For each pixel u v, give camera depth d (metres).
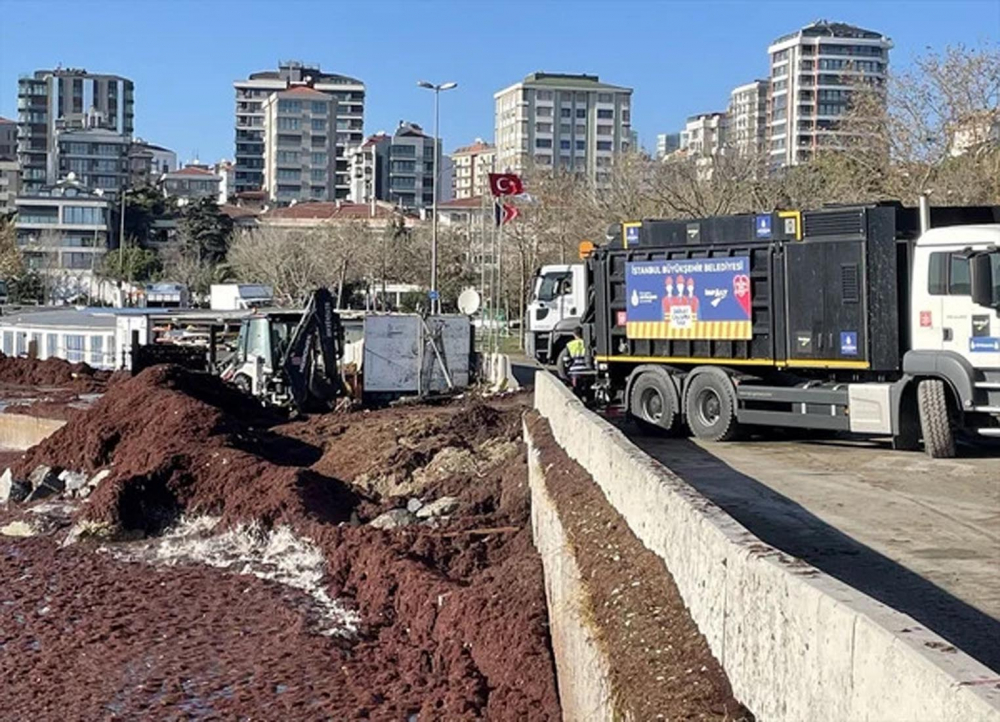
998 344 15.94
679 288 20.61
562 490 14.19
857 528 11.88
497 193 55.84
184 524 23.53
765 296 19.16
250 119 170.62
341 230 82.00
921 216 17.28
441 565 17.78
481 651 13.87
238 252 88.19
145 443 26.14
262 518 22.14
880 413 17.31
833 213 18.09
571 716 10.33
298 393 33.31
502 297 64.31
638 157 60.09
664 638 8.09
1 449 35.34
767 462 17.05
